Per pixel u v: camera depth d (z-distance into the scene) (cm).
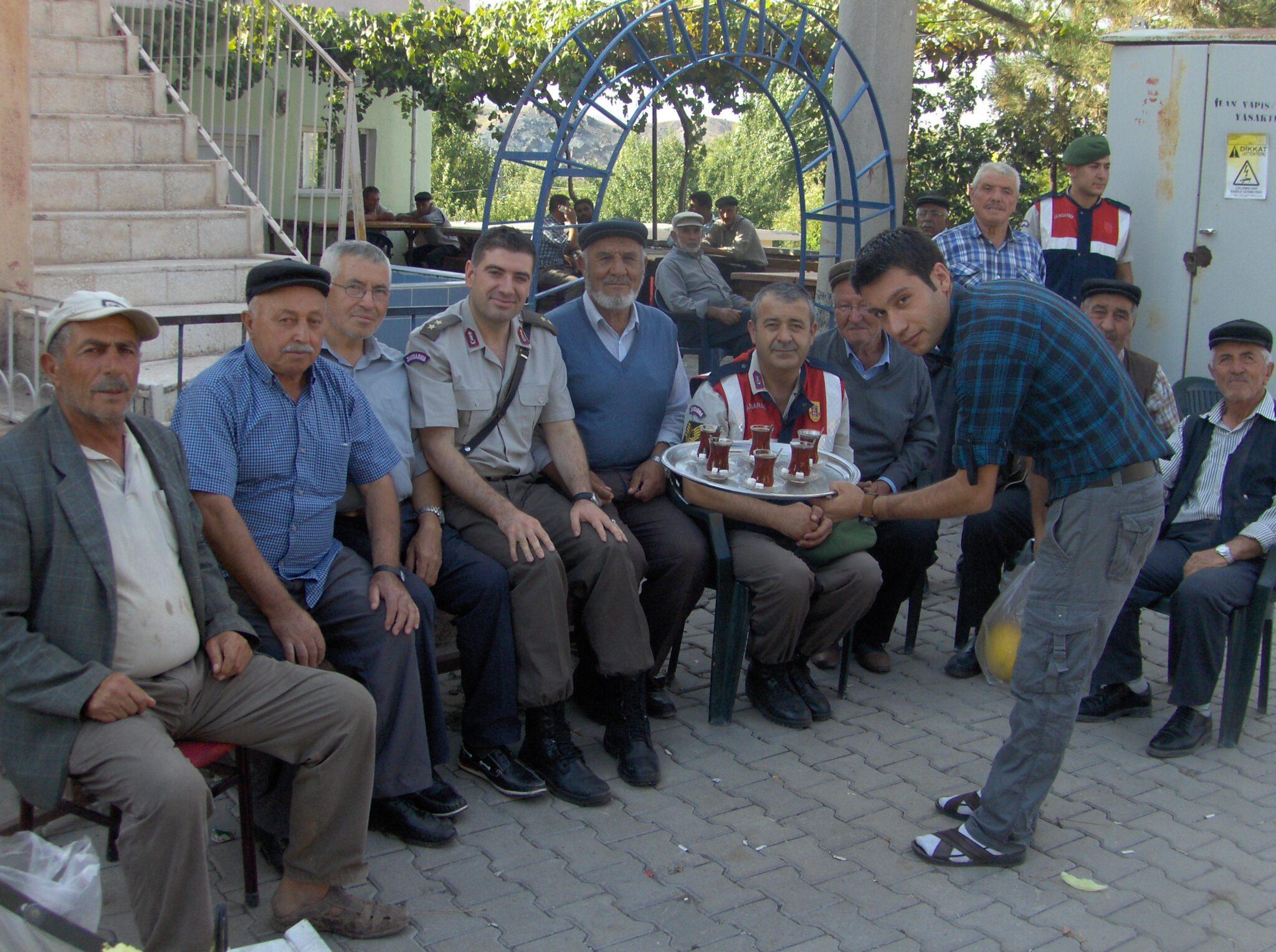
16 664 244
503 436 385
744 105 1373
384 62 1460
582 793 350
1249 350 414
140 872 240
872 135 699
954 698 444
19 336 509
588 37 1309
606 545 364
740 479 405
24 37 498
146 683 263
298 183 764
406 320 557
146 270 634
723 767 381
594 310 414
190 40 805
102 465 262
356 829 278
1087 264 601
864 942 289
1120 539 304
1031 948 289
